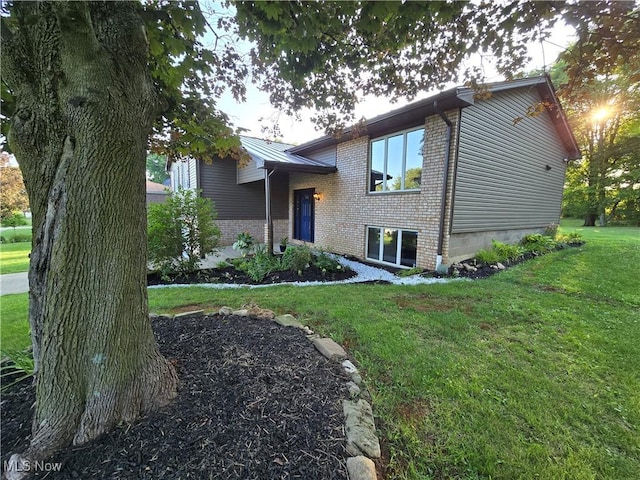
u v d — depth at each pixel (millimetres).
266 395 1801
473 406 1945
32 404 1699
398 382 2188
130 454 1334
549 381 2244
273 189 12086
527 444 1658
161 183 31797
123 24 1392
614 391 2146
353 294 4535
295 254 6738
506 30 2332
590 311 3738
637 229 15422
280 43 2275
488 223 7285
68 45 1271
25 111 1396
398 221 7188
